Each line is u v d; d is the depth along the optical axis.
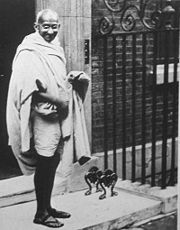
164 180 4.86
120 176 5.21
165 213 4.73
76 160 4.79
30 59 4.38
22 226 4.20
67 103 4.59
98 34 4.88
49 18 4.40
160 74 5.30
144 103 4.87
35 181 4.46
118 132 5.22
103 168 5.04
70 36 4.55
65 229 4.18
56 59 4.48
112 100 5.12
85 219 4.32
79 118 4.73
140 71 5.28
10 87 4.35
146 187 4.89
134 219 4.51
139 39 5.19
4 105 4.65
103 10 4.89
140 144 5.45
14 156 4.63
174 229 4.45
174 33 4.76
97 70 4.95
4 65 4.61
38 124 4.47
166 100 4.79
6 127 4.68
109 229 4.34
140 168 5.38
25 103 4.40
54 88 4.48
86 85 4.73
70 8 4.52
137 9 4.96
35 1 4.40
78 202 4.59
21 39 4.55
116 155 5.13
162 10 4.85
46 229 4.20
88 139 4.86
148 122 5.46
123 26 5.04
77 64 4.64
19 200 4.43
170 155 5.69
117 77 5.11
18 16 4.52
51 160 4.53
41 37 4.42
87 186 4.91
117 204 4.62
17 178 4.59
